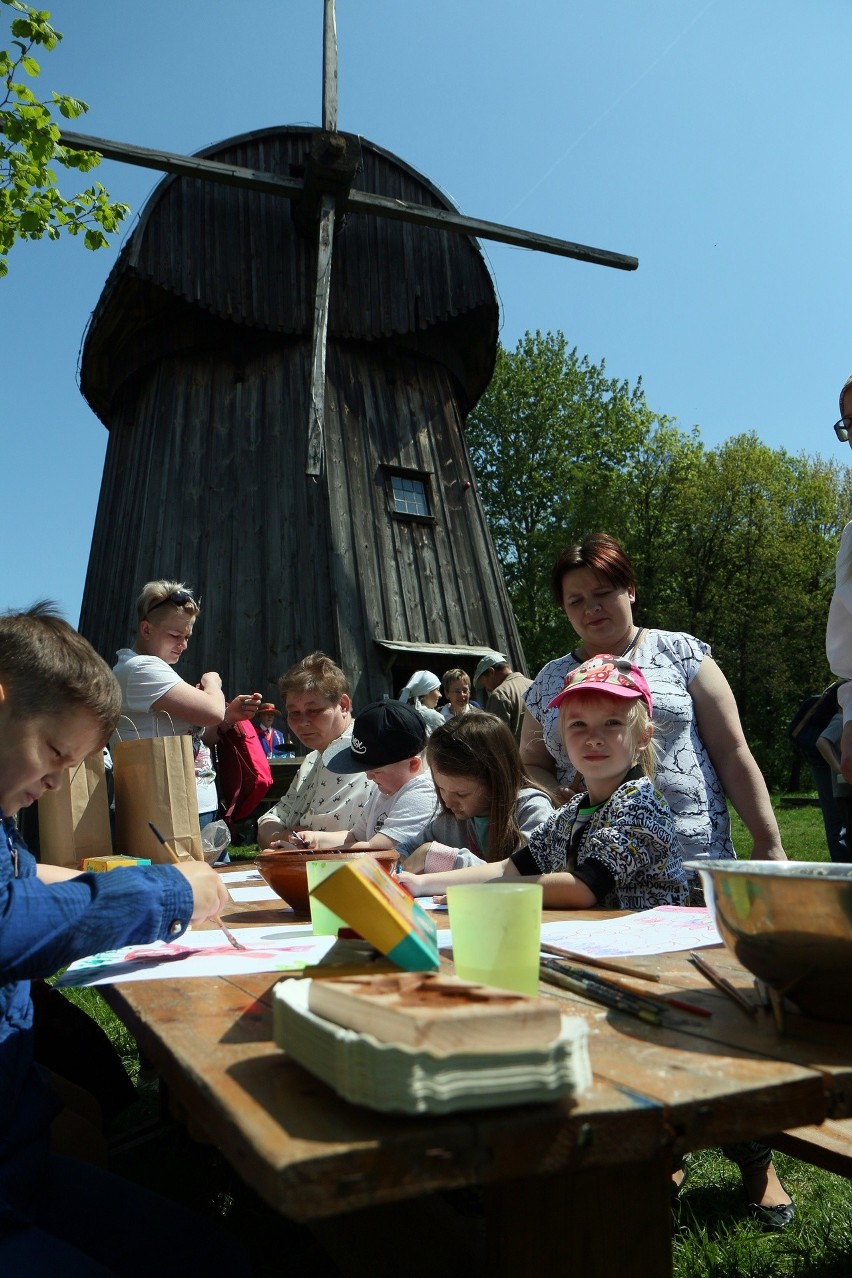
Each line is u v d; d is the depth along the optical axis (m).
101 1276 1.34
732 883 1.20
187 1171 2.73
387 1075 0.80
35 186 6.29
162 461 12.65
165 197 12.16
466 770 2.91
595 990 1.31
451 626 12.84
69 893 1.50
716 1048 1.08
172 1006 1.30
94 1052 2.44
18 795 1.72
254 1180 0.78
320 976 1.13
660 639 3.13
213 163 12.00
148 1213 1.60
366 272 13.24
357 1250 1.77
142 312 13.00
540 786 3.13
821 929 1.10
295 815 4.07
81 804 2.89
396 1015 0.83
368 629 12.09
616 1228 1.15
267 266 12.75
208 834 3.06
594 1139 0.85
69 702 1.70
